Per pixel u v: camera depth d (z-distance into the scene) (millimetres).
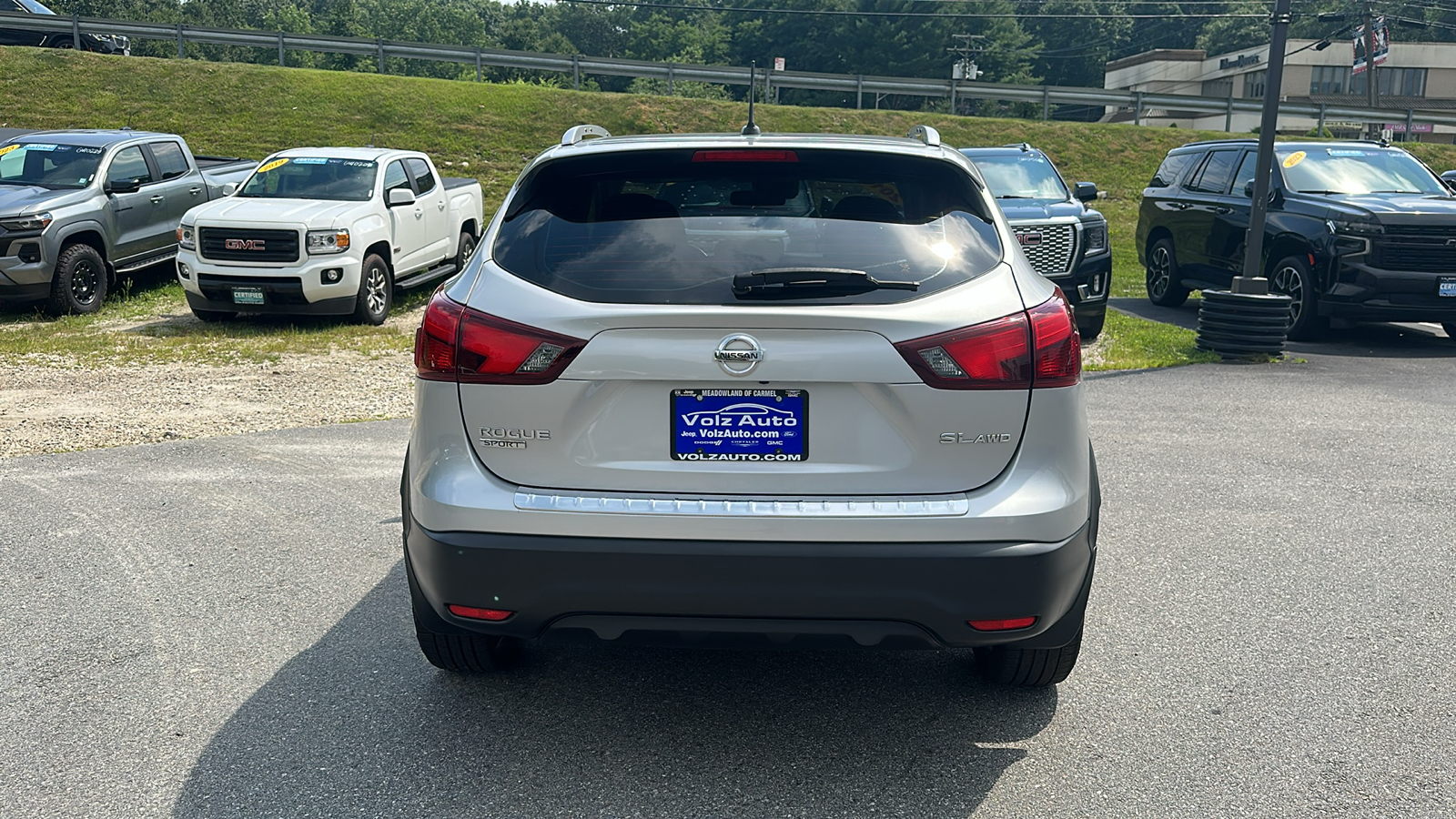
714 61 98188
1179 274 14031
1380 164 12609
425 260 14203
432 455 2941
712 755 3145
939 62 88312
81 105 26547
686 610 2811
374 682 3617
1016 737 3260
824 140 3350
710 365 2775
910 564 2752
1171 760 3119
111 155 13547
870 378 2779
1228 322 10320
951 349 2791
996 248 3076
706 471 2824
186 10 128750
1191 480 6137
